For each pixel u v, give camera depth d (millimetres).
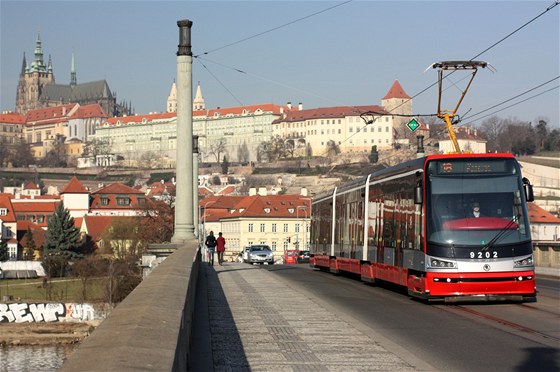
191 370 12438
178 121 29203
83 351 5199
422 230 23344
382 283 32062
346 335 16688
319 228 46531
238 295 26688
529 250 22891
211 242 56562
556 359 13672
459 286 22500
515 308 22469
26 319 58094
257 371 12453
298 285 31859
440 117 35688
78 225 174375
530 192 23219
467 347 15055
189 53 29172
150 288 9492
